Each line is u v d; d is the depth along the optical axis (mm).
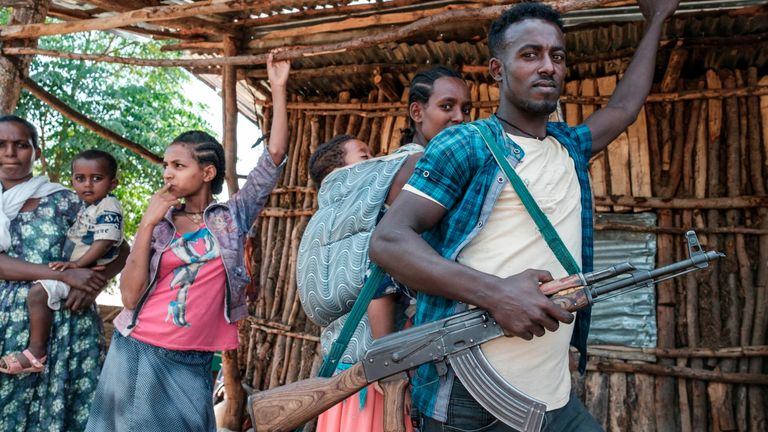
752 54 4090
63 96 11453
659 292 4184
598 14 4098
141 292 2773
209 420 2898
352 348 2266
